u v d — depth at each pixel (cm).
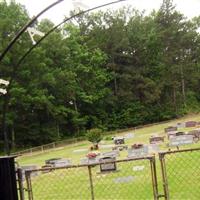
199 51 10281
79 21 9612
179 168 2205
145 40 9250
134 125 8888
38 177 2230
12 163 830
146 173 2158
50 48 7675
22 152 5841
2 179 822
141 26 9481
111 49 9169
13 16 6775
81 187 1906
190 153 2673
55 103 7644
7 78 6562
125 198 1620
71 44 8275
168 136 4594
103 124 8650
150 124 8669
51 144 6462
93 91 8481
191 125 6338
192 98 10000
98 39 9250
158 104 9219
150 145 3909
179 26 10125
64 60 7919
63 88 7738
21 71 6731
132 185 1870
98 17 9512
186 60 9994
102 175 2181
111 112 8862
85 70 8256
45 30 7431
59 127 7812
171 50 9806
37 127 7306
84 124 8169
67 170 2372
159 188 1673
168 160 2467
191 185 1739
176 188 1698
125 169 2325
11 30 6688
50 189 1891
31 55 6806
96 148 5025
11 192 820
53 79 7200
